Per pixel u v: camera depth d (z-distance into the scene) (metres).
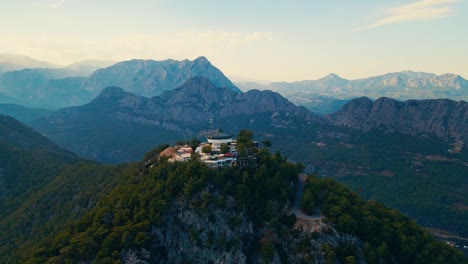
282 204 193.50
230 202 179.88
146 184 188.38
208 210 172.50
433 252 196.62
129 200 176.88
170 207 171.75
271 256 169.50
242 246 171.62
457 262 196.50
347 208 197.38
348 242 180.62
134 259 148.88
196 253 163.88
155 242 159.75
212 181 185.00
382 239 192.25
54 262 150.00
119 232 156.25
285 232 181.12
